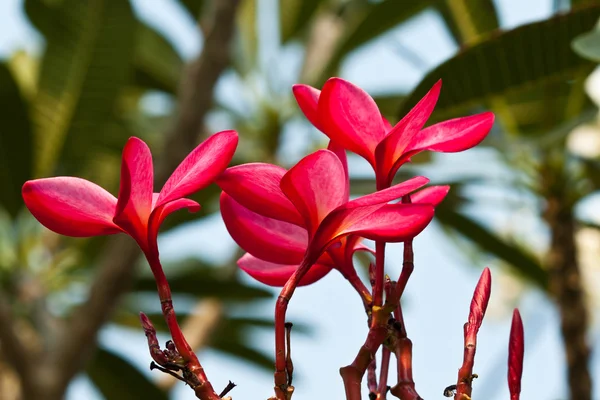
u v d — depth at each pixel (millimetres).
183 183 883
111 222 901
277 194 897
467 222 2393
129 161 885
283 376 878
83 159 2363
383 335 890
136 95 3059
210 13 2186
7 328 1988
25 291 2336
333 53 2898
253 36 3172
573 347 1937
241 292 2275
